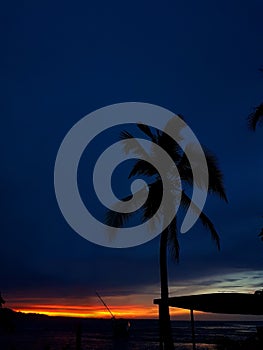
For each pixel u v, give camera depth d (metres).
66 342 78.38
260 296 12.36
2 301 24.44
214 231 21.77
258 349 14.36
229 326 153.25
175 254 21.28
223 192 21.47
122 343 80.50
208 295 12.91
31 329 130.50
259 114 15.76
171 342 16.47
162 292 20.05
